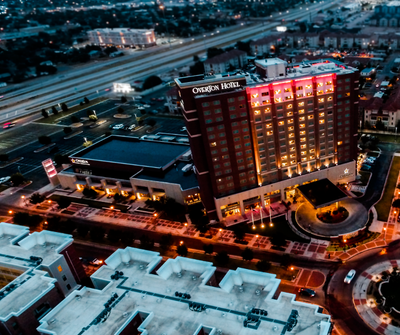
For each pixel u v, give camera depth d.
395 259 108.75
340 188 147.12
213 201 136.75
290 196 143.50
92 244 137.50
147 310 75.19
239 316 71.12
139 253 90.44
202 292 78.44
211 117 121.75
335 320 93.12
